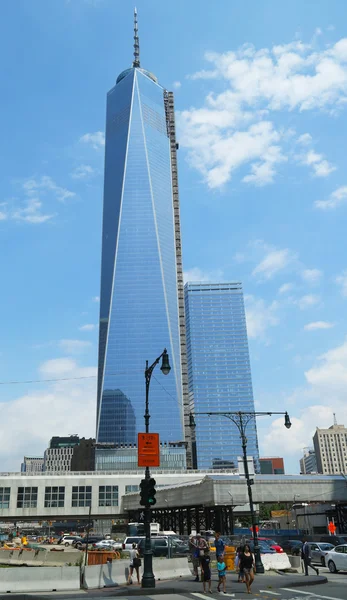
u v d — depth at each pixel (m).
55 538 91.31
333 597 20.75
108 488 108.69
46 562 35.03
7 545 57.66
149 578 24.56
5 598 21.56
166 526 106.88
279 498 77.25
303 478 79.81
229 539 50.03
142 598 21.66
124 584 27.34
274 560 35.84
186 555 39.53
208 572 23.38
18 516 104.00
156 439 28.08
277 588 24.83
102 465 198.75
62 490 107.38
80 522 155.88
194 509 95.56
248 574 22.92
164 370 27.11
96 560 34.38
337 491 79.50
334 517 84.38
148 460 27.38
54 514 105.38
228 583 27.03
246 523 141.38
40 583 24.73
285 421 39.53
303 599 20.27
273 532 74.94
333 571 35.78
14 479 106.38
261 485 77.19
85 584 25.14
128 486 109.44
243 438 36.72
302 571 36.16
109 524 151.12
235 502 75.31
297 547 49.00
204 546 26.09
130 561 28.84
